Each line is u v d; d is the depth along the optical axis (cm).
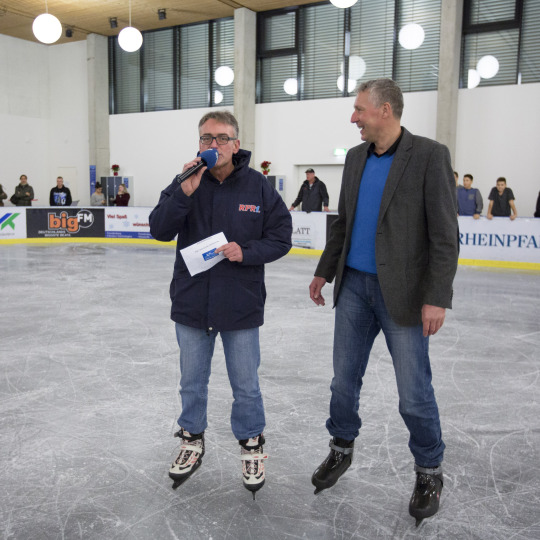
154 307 508
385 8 1079
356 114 169
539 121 957
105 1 1124
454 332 424
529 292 606
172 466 195
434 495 176
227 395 288
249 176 186
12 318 460
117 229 1154
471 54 1012
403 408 174
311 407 274
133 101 1380
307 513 182
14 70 1391
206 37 1264
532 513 182
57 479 202
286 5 1148
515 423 255
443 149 163
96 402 277
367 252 175
